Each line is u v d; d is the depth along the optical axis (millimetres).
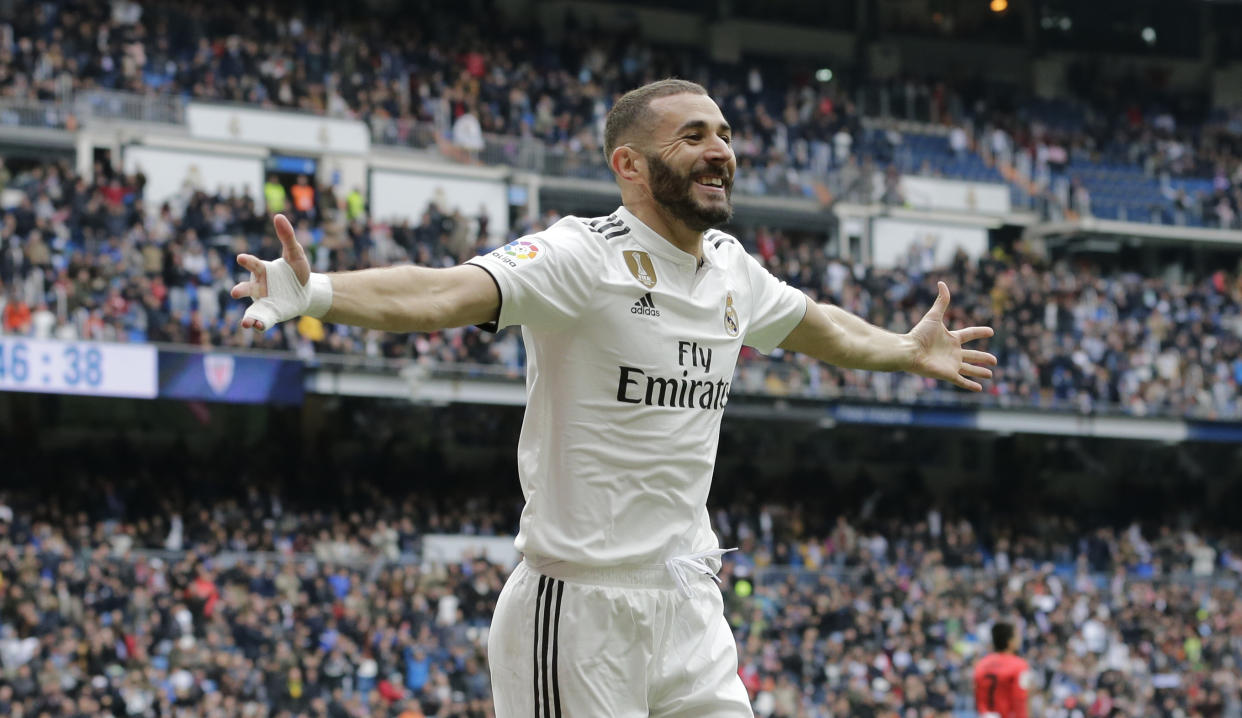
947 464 60188
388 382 45000
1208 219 66375
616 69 62375
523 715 7312
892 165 63562
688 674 7367
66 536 39250
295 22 54688
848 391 51000
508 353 47188
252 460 46188
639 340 7117
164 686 33188
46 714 32000
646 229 7254
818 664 40344
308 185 51625
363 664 35969
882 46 70875
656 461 7184
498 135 56469
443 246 48031
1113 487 61188
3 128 47188
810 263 54344
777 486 53688
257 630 35656
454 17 60531
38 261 40812
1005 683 21203
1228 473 62094
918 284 55438
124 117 49031
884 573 44906
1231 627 47031
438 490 48312
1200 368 56875
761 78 67125
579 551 7102
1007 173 65875
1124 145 69812
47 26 50094
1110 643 45062
